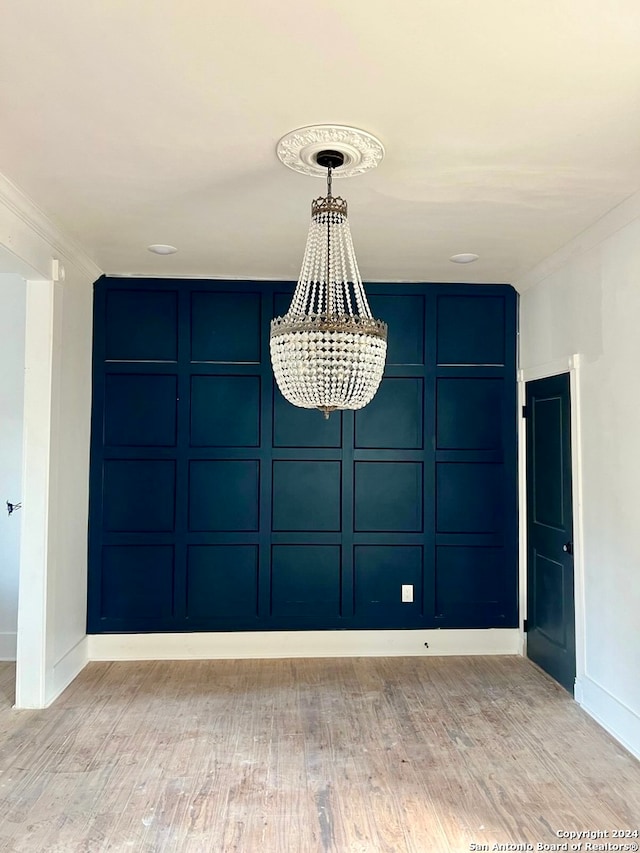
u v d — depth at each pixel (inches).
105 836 85.1
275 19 61.4
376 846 83.3
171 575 159.5
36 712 124.8
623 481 114.0
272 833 86.0
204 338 162.2
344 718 122.6
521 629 162.2
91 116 80.5
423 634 161.6
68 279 140.0
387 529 162.9
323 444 162.9
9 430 157.9
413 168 95.2
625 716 112.0
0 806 92.2
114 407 159.9
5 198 103.0
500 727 119.0
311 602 161.0
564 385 138.7
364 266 150.5
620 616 114.5
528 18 61.0
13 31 63.4
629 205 108.8
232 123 81.9
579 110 78.4
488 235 127.6
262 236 128.8
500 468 165.2
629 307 112.1
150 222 121.0
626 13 60.1
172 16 61.1
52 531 130.8
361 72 70.1
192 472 160.9
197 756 107.1
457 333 165.8
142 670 149.6
